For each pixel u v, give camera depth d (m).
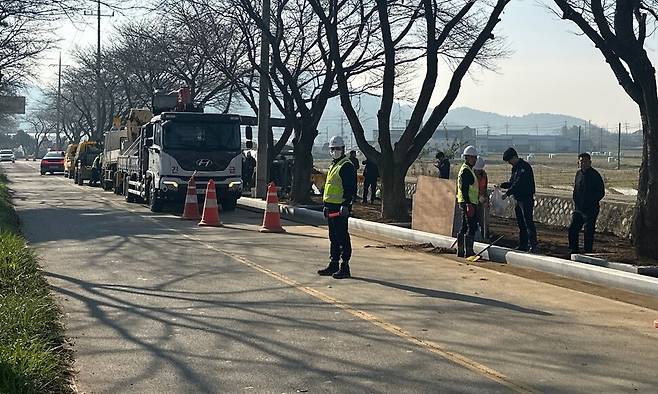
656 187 15.10
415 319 10.44
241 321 10.15
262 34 30.17
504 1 22.03
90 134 74.94
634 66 14.91
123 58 48.31
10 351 7.27
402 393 7.30
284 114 34.59
